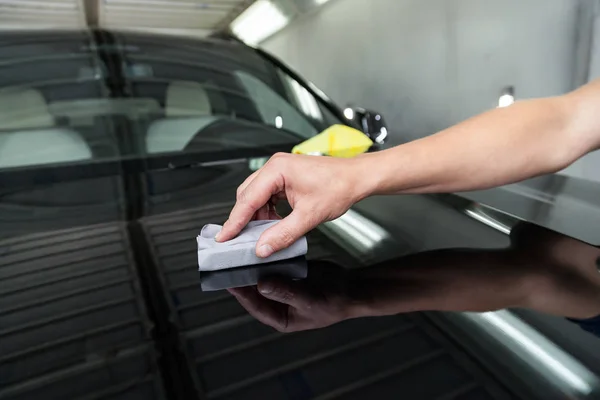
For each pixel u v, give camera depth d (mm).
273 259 508
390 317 399
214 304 431
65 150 882
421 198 698
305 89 1215
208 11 4250
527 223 591
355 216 636
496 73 1966
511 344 356
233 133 1022
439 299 427
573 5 1547
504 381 315
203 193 765
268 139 1026
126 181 806
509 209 637
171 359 352
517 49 1826
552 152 544
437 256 518
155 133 962
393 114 2865
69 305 437
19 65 991
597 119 562
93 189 772
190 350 363
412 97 2648
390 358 344
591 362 333
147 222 649
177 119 1005
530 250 518
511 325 380
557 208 630
